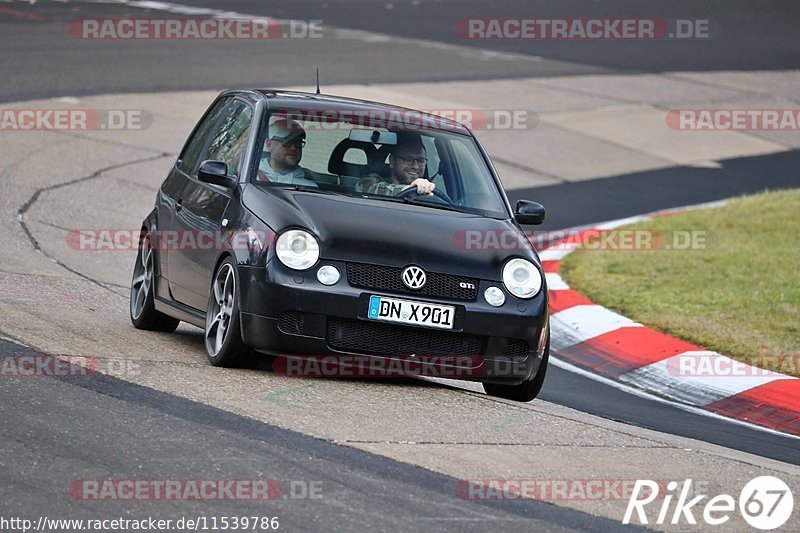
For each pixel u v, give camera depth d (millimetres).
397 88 79938
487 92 82938
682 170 70688
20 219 45625
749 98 91500
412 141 29359
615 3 131875
